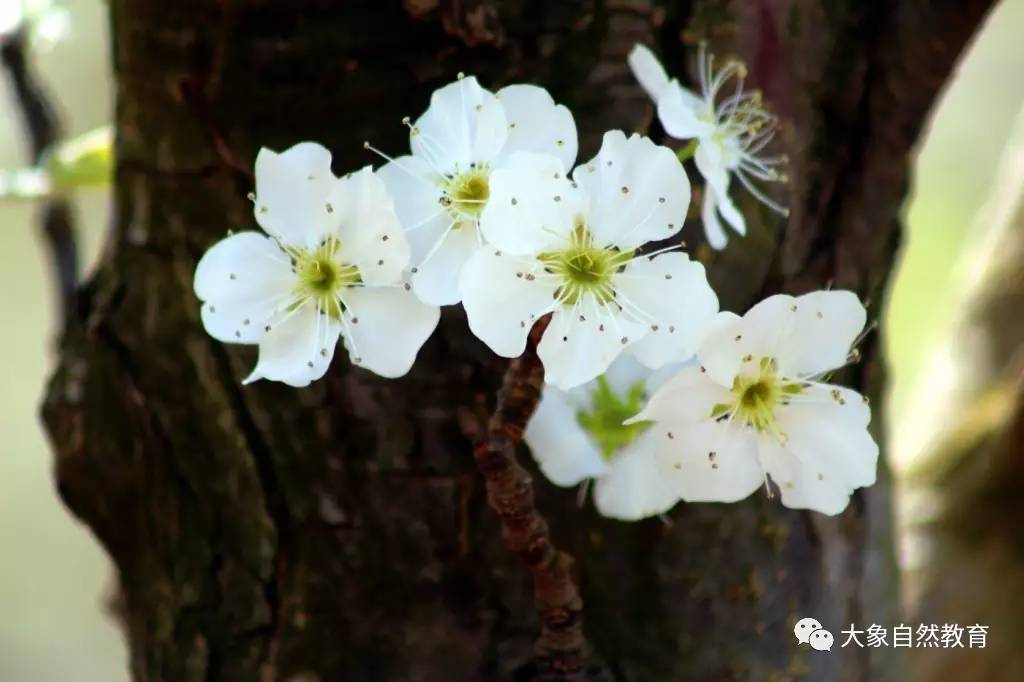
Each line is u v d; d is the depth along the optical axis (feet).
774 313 0.99
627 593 1.11
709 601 1.11
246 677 1.12
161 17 1.10
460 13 1.07
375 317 0.99
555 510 1.09
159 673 1.14
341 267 0.99
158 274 1.12
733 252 1.11
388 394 1.09
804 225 1.15
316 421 1.10
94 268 1.17
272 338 1.00
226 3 1.08
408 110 1.08
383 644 1.10
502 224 0.97
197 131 1.10
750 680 1.12
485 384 1.08
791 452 1.01
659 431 1.00
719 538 1.11
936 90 1.16
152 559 1.15
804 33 1.14
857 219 1.17
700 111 1.08
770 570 1.12
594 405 1.06
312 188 0.99
